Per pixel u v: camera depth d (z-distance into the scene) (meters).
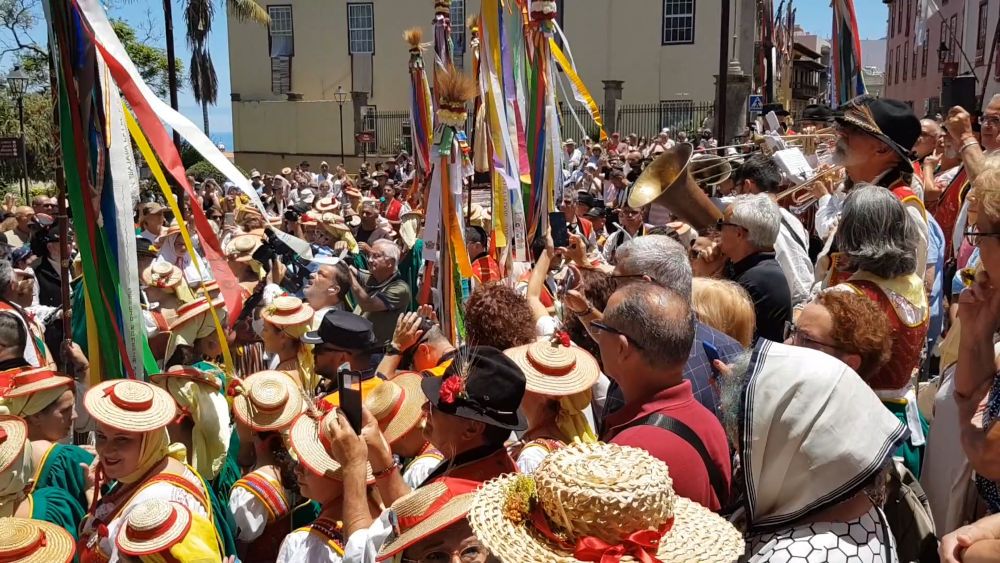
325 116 32.22
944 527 2.85
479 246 6.23
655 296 2.35
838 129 4.23
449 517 2.00
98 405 2.76
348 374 2.59
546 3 5.50
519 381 2.35
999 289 2.47
